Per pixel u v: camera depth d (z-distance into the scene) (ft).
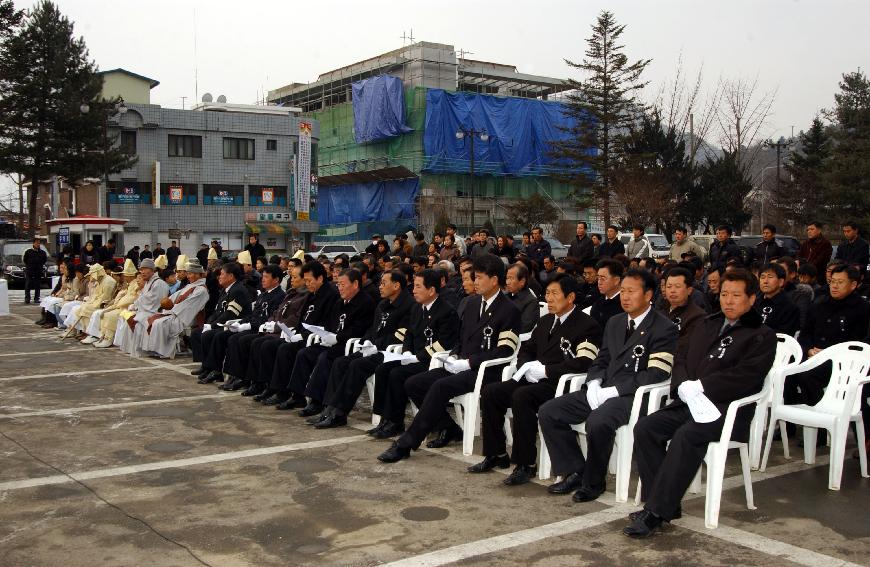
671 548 14.25
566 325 19.62
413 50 168.66
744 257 40.88
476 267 21.61
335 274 34.37
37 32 106.52
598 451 16.94
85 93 110.83
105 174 114.93
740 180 127.24
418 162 157.58
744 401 15.85
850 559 13.62
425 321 23.29
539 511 16.40
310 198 139.23
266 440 22.44
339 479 18.65
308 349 26.21
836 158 112.78
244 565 13.56
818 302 23.71
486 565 13.51
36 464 19.85
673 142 129.29
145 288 39.17
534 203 145.38
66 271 51.31
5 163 106.32
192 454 20.86
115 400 28.04
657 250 84.84
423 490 17.84
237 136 133.28
